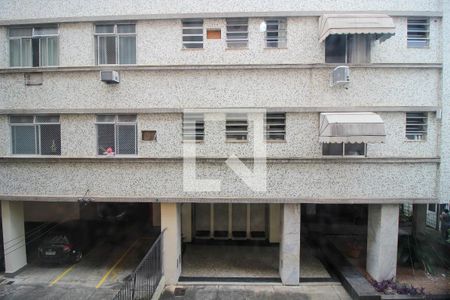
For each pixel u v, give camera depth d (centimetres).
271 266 1105
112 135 986
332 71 930
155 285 912
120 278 1023
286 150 954
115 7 958
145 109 959
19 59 1009
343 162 947
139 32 958
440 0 927
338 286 977
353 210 1549
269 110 944
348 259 1125
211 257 1176
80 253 1160
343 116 884
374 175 950
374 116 884
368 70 934
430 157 945
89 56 973
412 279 986
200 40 963
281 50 943
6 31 998
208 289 956
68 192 992
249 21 943
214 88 953
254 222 1373
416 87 938
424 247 1147
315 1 933
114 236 1404
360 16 877
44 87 983
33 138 1005
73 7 967
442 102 936
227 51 948
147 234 1425
